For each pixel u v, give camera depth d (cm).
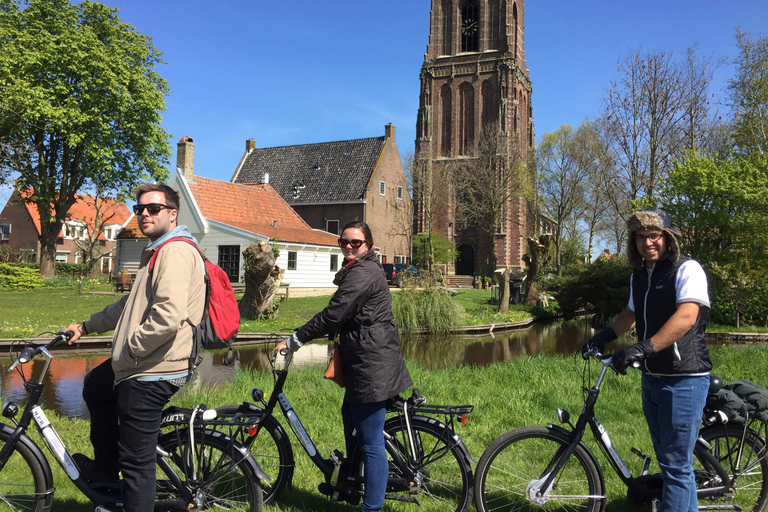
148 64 3042
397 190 4400
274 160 4512
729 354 902
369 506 308
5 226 4981
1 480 296
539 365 812
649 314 302
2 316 1489
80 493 363
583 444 318
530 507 321
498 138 3928
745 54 2252
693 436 291
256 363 973
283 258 2600
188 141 2869
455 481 329
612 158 2542
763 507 330
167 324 263
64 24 2689
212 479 317
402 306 1590
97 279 3147
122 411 276
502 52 5119
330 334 320
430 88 5300
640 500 326
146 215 288
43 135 2788
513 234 4897
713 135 2545
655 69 2342
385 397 305
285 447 337
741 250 1728
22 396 685
